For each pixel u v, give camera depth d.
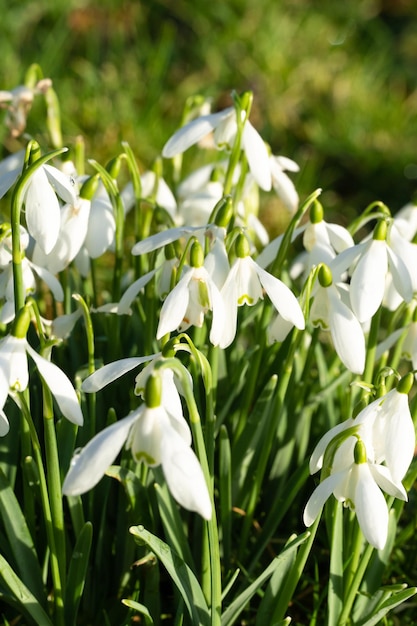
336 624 0.65
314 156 1.39
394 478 0.61
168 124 1.33
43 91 0.75
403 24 1.81
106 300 0.77
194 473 0.57
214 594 0.62
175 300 0.61
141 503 0.65
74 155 0.72
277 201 1.20
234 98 0.67
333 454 0.61
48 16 1.51
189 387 0.58
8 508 0.64
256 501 0.71
